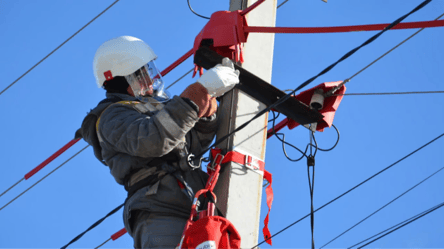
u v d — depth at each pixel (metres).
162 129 3.93
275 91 4.58
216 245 3.69
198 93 4.00
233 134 4.47
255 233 4.31
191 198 4.16
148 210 4.13
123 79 4.64
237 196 4.32
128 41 4.67
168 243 3.96
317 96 4.74
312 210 4.56
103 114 4.31
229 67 4.16
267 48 4.95
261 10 5.09
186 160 4.23
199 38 4.79
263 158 4.54
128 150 4.06
